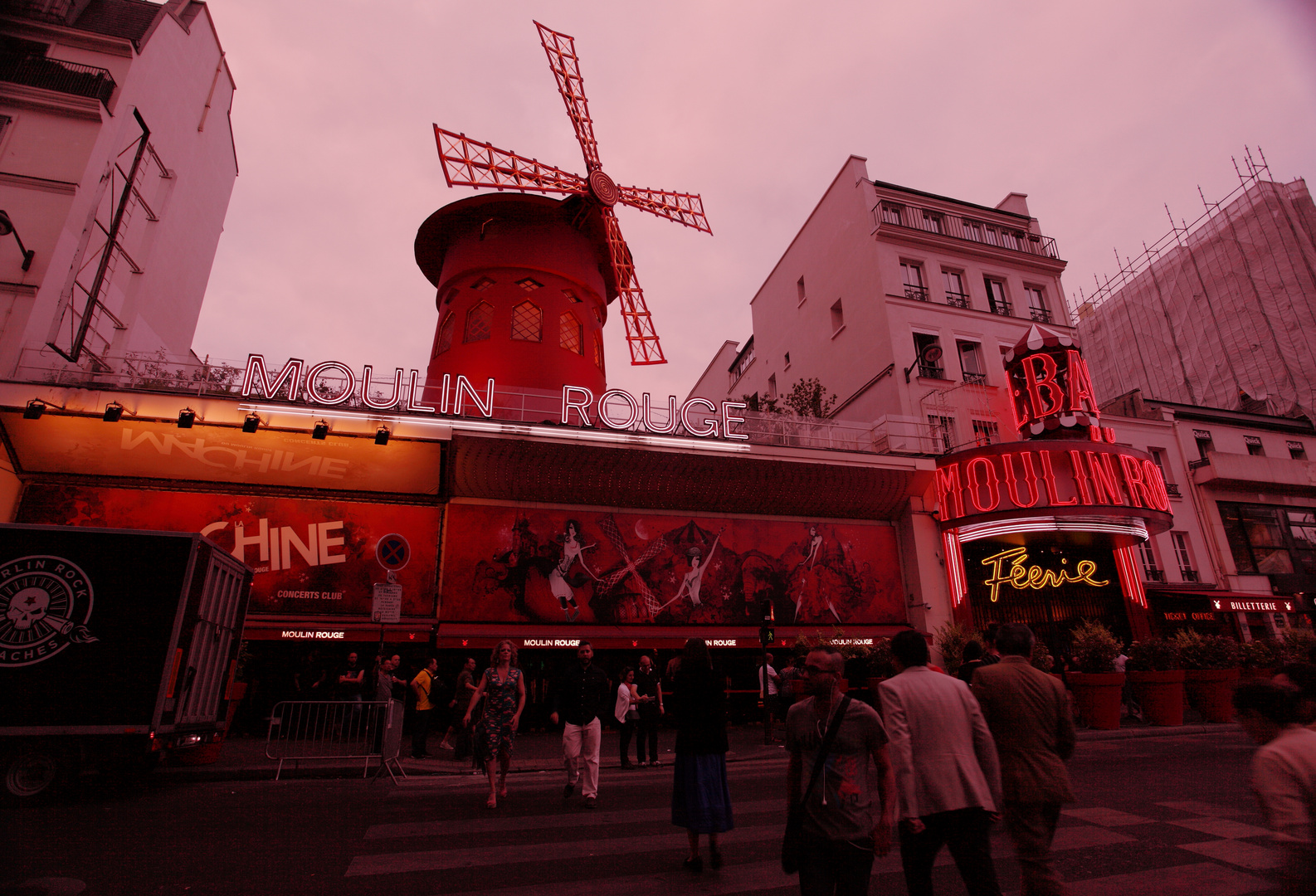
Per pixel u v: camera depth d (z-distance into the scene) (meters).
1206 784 7.05
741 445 15.26
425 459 13.75
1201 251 31.22
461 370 16.38
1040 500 15.75
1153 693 12.63
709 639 14.62
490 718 6.57
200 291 20.72
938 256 20.91
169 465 12.96
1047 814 3.07
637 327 19.75
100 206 14.89
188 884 4.09
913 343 19.44
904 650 3.40
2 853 4.58
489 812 6.08
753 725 15.25
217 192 21.22
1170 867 4.42
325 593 13.15
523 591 14.04
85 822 5.52
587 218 19.47
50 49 14.52
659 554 15.24
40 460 12.46
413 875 4.30
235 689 9.25
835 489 16.50
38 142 13.35
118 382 13.22
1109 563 18.64
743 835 5.23
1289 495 22.19
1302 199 28.92
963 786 3.01
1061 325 21.61
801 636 13.29
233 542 13.01
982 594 17.78
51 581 6.63
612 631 14.09
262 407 12.58
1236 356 29.09
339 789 7.32
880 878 4.35
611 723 14.75
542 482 14.48
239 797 6.73
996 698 3.28
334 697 10.62
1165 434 21.42
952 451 17.44
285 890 4.02
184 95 18.20
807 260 24.58
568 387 14.74
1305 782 2.26
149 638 6.75
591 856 4.71
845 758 3.03
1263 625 20.52
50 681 6.44
